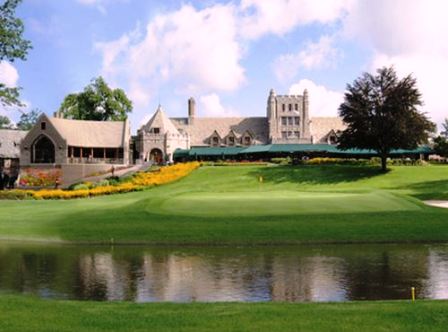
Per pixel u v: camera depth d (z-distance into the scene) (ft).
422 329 36.91
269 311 42.24
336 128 402.11
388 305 43.91
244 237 92.48
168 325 38.55
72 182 269.03
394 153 318.86
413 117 239.30
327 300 56.13
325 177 236.43
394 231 94.84
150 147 346.74
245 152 337.11
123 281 65.46
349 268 71.00
